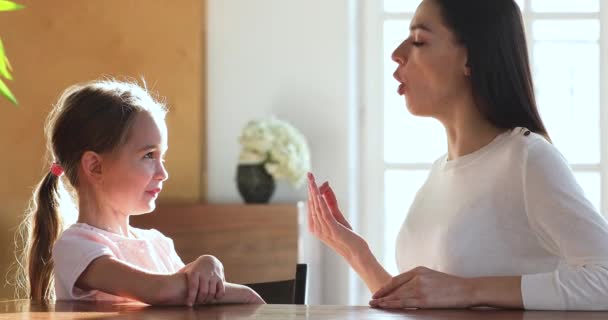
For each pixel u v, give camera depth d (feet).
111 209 5.96
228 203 14.75
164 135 6.03
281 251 14.08
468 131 5.91
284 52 15.23
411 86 5.95
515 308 4.83
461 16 5.74
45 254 6.34
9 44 15.03
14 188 14.97
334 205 6.40
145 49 15.11
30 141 15.01
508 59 5.74
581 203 5.19
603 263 4.92
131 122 5.86
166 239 6.59
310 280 14.65
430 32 5.82
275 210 14.11
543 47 15.48
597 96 15.39
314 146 15.17
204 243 14.07
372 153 15.65
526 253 5.56
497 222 5.63
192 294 5.02
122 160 5.83
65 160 5.98
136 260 5.91
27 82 15.05
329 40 15.15
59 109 6.13
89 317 4.28
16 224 14.84
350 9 15.20
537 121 5.81
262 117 15.21
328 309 4.70
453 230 5.77
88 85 6.10
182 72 15.12
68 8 15.08
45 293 6.36
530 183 5.37
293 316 4.25
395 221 15.62
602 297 4.78
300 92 15.20
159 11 15.12
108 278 5.25
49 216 6.33
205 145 15.26
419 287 4.86
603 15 15.33
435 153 15.58
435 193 6.13
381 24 15.62
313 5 15.16
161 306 4.97
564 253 5.16
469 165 5.84
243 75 15.24
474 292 4.83
